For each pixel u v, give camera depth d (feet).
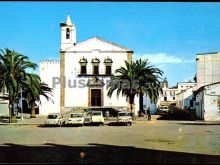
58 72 229.66
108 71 214.07
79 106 212.84
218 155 57.57
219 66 194.90
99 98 213.05
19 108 265.95
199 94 186.19
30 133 104.01
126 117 141.69
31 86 151.74
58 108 228.63
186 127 126.62
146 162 50.60
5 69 143.23
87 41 215.72
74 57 215.31
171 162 50.60
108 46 214.90
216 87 166.61
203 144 73.51
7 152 61.62
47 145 72.43
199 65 197.47
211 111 166.81
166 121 164.25
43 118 191.72
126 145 71.97
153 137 89.35
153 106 256.73
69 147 68.85
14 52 144.46
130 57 213.66
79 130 116.16
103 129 120.37
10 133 104.12
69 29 233.14
